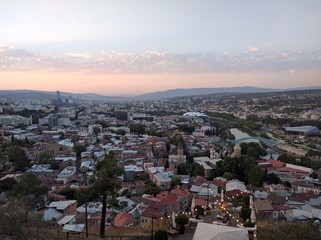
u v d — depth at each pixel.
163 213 76.00
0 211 32.06
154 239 40.31
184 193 93.75
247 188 103.62
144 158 163.75
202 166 136.88
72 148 186.62
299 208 81.75
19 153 147.50
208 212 54.56
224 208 55.22
